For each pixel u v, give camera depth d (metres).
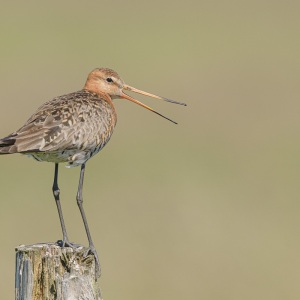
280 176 23.42
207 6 45.25
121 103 28.39
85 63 33.16
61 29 39.06
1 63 32.38
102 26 40.28
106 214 20.20
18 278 10.31
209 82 31.36
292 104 29.34
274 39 38.31
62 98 12.29
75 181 22.27
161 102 29.19
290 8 44.69
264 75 32.22
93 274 10.27
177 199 21.31
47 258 10.22
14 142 11.35
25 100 28.12
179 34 39.59
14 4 43.53
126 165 23.83
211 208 20.98
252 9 44.72
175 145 25.69
